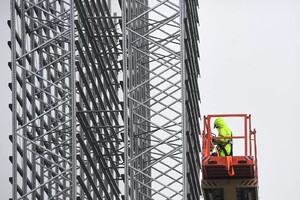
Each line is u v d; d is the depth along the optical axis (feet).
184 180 183.93
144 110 221.05
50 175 211.00
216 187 197.26
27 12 200.64
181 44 186.09
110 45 218.79
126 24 188.96
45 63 210.18
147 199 216.74
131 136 198.39
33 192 195.52
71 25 185.68
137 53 220.64
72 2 185.98
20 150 190.49
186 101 186.19
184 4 188.65
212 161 192.85
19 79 191.93
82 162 186.19
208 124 199.21
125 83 187.83
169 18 196.65
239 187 197.06
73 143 184.55
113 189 203.21
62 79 214.69
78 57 217.15
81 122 187.52
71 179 199.52
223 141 199.62
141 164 213.05
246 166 192.85
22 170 190.49
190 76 198.80
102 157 198.70
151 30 208.64
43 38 203.62
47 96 211.82
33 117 197.57
